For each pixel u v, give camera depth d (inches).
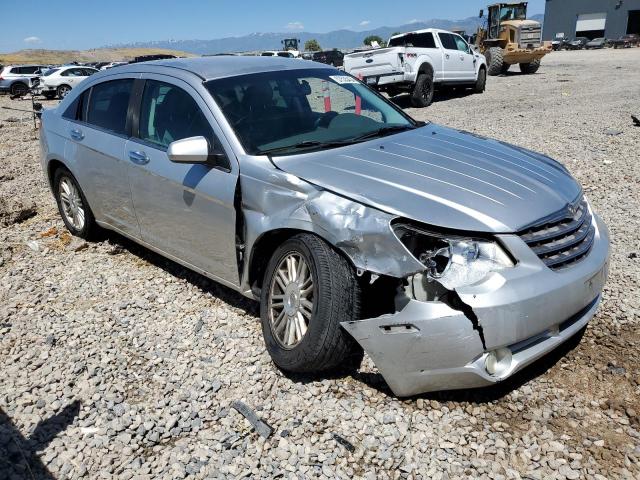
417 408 124.0
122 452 117.6
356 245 118.6
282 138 157.5
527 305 112.7
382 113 185.2
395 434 117.0
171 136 169.6
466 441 114.6
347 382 133.6
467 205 121.6
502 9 1007.0
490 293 111.0
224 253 155.3
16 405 133.5
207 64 179.9
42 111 241.6
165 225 174.7
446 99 681.6
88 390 137.8
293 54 1467.8
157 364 147.0
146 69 189.3
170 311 173.6
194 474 110.7
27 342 160.7
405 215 118.3
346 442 116.0
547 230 123.2
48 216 273.4
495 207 122.0
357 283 122.8
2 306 182.5
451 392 128.2
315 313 124.3
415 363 115.3
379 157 145.6
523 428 117.1
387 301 122.3
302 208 131.2
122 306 177.5
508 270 114.7
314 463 111.5
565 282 119.2
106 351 154.0
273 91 171.2
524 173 141.5
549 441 112.9
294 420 123.2
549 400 124.3
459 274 112.7
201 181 155.1
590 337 146.1
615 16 2699.3
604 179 281.7
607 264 137.0
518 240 117.0
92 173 203.2
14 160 420.2
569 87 698.2
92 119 207.3
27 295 189.5
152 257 216.4
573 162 315.3
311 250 126.0
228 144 151.9
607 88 659.4
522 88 732.7
